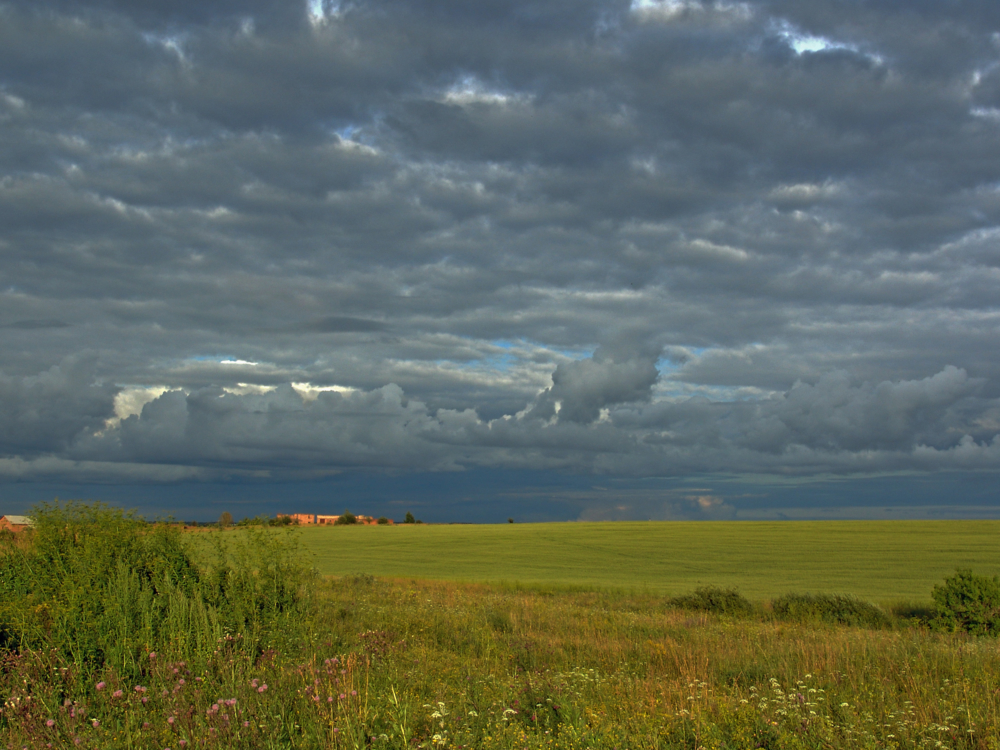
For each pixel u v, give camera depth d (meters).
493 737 5.96
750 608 26.20
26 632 8.52
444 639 13.42
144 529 11.68
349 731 5.51
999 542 78.44
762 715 6.98
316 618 11.98
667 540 87.44
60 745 5.53
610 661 11.63
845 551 69.88
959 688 8.83
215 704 5.95
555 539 92.94
